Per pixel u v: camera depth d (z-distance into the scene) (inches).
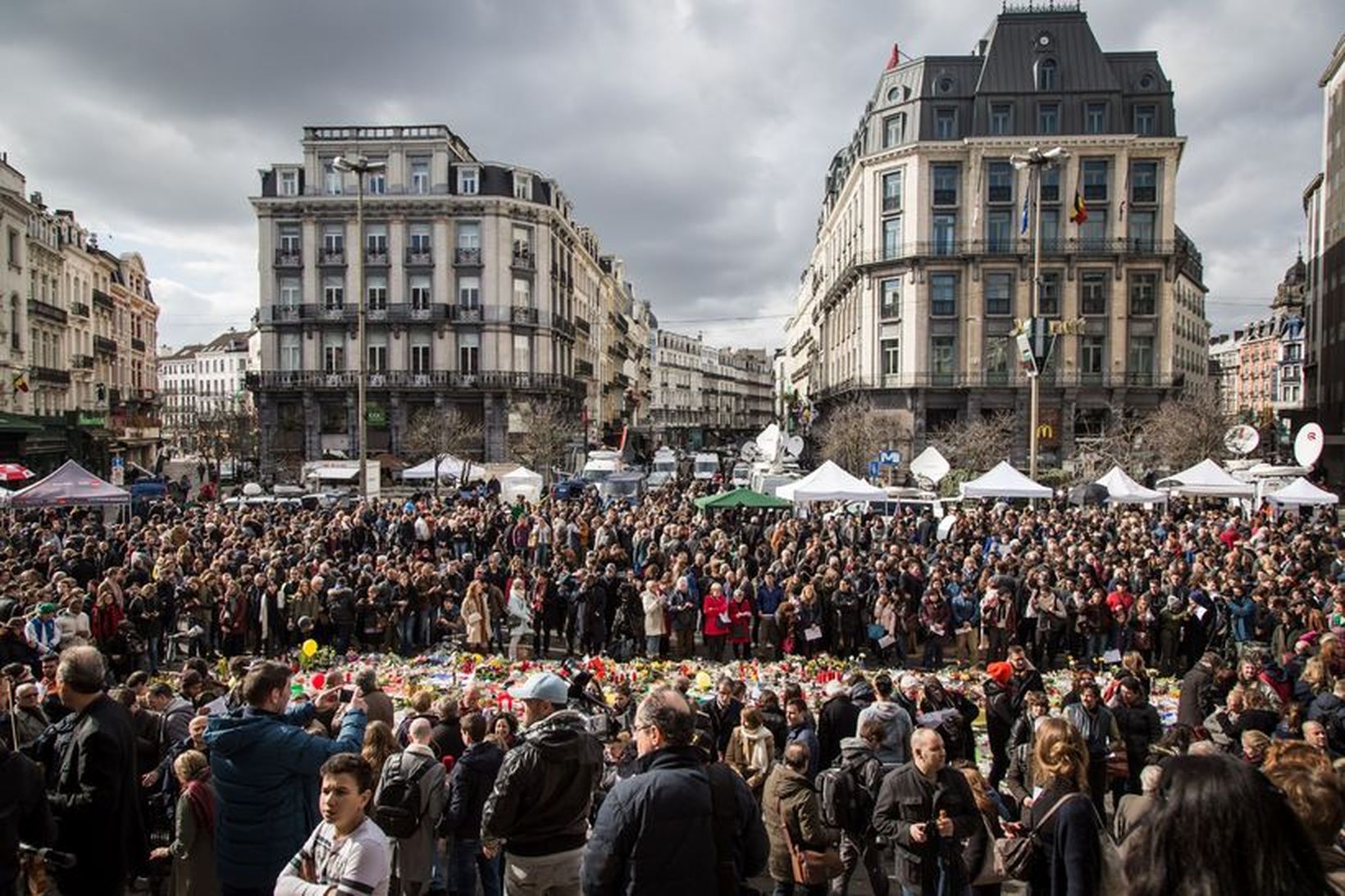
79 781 197.3
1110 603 614.2
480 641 643.5
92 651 205.5
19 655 407.5
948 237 2276.1
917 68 2330.2
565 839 190.2
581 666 535.5
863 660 633.6
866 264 2378.2
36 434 1899.6
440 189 2374.5
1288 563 669.9
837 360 2940.5
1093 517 963.3
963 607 631.2
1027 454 2229.3
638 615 645.3
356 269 2377.0
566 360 2765.7
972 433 1930.4
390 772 240.2
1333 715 325.4
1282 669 405.7
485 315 2390.5
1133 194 2215.8
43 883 187.5
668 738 159.0
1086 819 188.1
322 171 2390.5
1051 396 2241.6
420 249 2379.4
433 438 2208.4
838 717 343.0
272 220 2383.1
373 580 658.2
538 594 653.3
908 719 299.1
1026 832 203.8
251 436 2847.0
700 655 663.1
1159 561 691.4
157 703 299.3
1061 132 2208.4
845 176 2903.5
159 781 271.0
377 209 2362.2
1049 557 685.3
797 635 619.5
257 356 4990.2
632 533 869.8
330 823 167.6
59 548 737.6
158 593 612.7
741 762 296.5
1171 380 2213.3
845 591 629.0
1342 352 2139.5
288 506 1208.2
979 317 2246.6
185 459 3769.7
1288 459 2162.9
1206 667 378.0
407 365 2390.5
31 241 1918.1
